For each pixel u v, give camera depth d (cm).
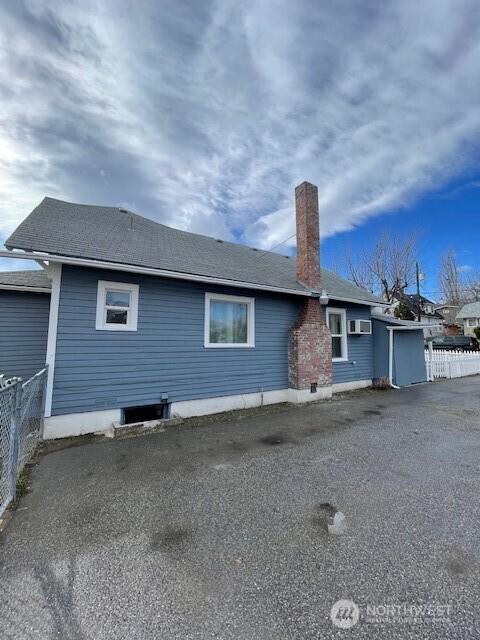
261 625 176
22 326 756
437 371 1305
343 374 1012
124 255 627
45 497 334
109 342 597
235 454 457
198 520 286
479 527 266
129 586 207
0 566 226
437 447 473
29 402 432
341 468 398
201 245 971
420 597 194
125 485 360
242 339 796
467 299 4262
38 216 696
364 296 1103
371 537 255
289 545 247
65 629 174
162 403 652
